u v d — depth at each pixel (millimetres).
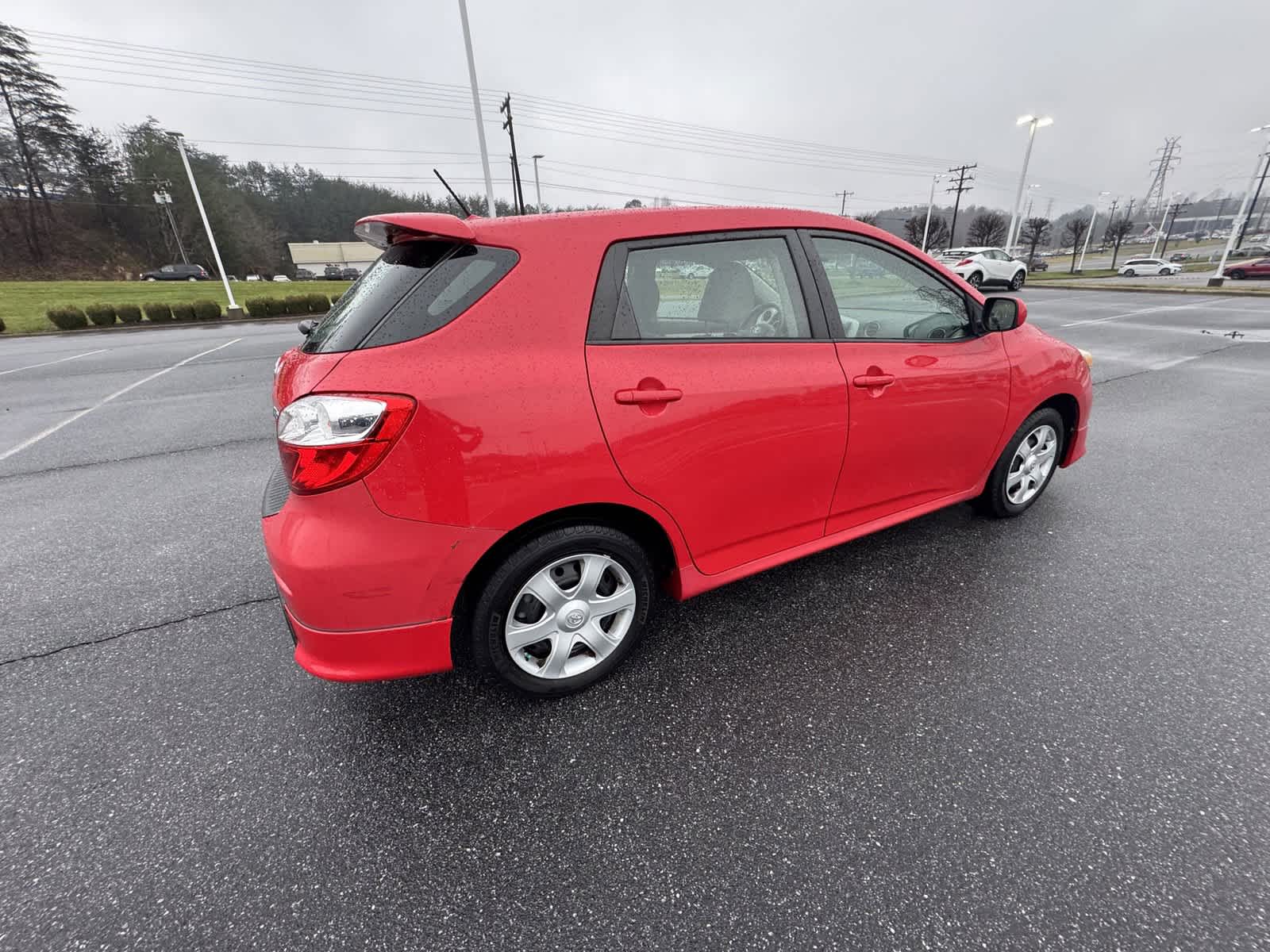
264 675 2172
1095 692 1978
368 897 1390
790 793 1635
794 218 2129
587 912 1350
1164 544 2920
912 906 1340
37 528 3430
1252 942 1253
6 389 7879
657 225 1857
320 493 1517
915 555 2846
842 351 2174
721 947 1272
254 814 1608
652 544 2127
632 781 1687
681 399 1825
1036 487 3160
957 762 1717
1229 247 22422
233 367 9375
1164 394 5945
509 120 30344
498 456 1590
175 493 3961
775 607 2480
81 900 1383
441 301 1591
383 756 1793
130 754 1817
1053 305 15734
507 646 1835
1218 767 1681
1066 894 1354
